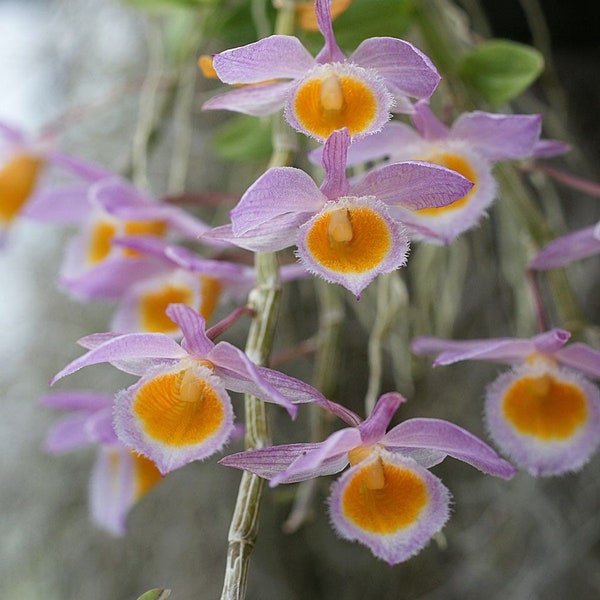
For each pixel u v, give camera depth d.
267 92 0.27
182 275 0.33
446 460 0.46
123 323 0.33
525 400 0.30
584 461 0.30
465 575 0.45
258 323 0.28
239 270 0.31
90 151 0.51
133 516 0.48
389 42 0.26
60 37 0.51
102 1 0.50
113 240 0.32
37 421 0.50
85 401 0.34
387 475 0.27
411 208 0.27
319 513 0.44
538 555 0.44
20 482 0.50
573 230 0.46
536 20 0.41
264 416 0.27
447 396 0.46
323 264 0.26
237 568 0.26
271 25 0.36
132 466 0.34
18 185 0.38
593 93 0.47
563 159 0.47
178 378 0.27
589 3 0.44
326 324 0.34
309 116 0.27
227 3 0.38
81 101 0.51
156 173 0.49
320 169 0.37
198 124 0.49
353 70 0.27
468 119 0.29
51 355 0.51
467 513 0.45
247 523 0.26
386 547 0.26
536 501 0.43
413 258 0.44
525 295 0.41
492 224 0.46
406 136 0.30
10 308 0.52
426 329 0.41
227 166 0.49
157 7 0.38
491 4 0.45
